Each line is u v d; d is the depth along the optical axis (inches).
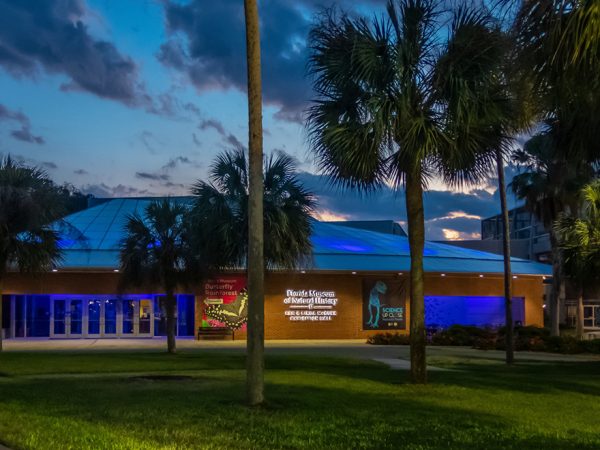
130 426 369.7
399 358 1032.8
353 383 622.5
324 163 630.5
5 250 934.4
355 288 1583.4
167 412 421.1
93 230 1651.1
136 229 1039.0
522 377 730.2
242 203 928.9
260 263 471.5
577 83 345.4
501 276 1754.4
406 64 594.2
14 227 935.7
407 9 606.5
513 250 2947.8
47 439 323.6
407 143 593.6
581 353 1263.5
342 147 598.5
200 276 1037.2
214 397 498.9
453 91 590.2
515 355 1189.1
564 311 2465.6
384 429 378.0
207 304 1497.3
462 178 646.5
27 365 791.1
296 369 804.6
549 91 355.3
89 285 1508.4
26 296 1539.1
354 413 434.0
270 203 913.5
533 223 2920.8
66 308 1533.0
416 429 380.2
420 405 482.3
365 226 2847.0
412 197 641.6
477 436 364.2
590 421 436.1
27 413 409.1
